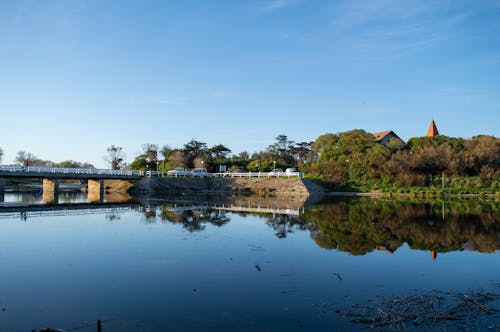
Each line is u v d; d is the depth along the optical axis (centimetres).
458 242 1678
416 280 1109
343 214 2728
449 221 2361
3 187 5759
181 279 1106
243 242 1641
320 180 5841
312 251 1475
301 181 5366
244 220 2341
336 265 1272
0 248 1508
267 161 8006
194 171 6562
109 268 1219
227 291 1003
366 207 3341
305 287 1039
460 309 876
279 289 1021
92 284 1058
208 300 935
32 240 1675
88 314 844
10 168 4309
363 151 6538
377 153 6072
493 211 2984
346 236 1808
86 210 2912
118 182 5900
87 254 1407
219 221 2291
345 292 999
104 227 2041
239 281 1091
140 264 1269
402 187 5522
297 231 1941
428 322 802
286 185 5453
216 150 10081
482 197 4894
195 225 2122
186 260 1323
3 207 3216
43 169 4603
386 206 3456
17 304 904
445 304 910
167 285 1052
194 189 5819
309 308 884
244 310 871
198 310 870
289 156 10731
